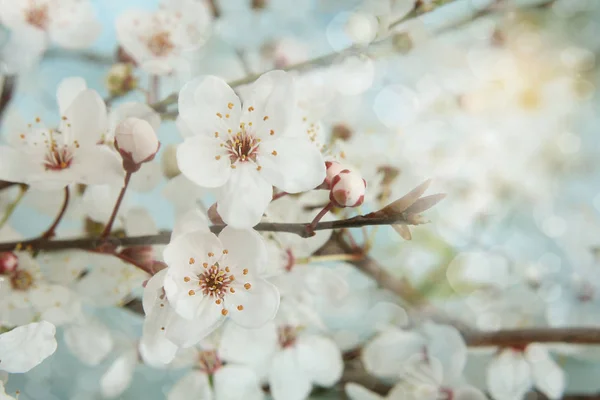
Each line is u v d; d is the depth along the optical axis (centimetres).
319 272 19
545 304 24
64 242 17
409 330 22
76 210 19
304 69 20
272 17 25
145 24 20
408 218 15
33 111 23
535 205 27
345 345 22
